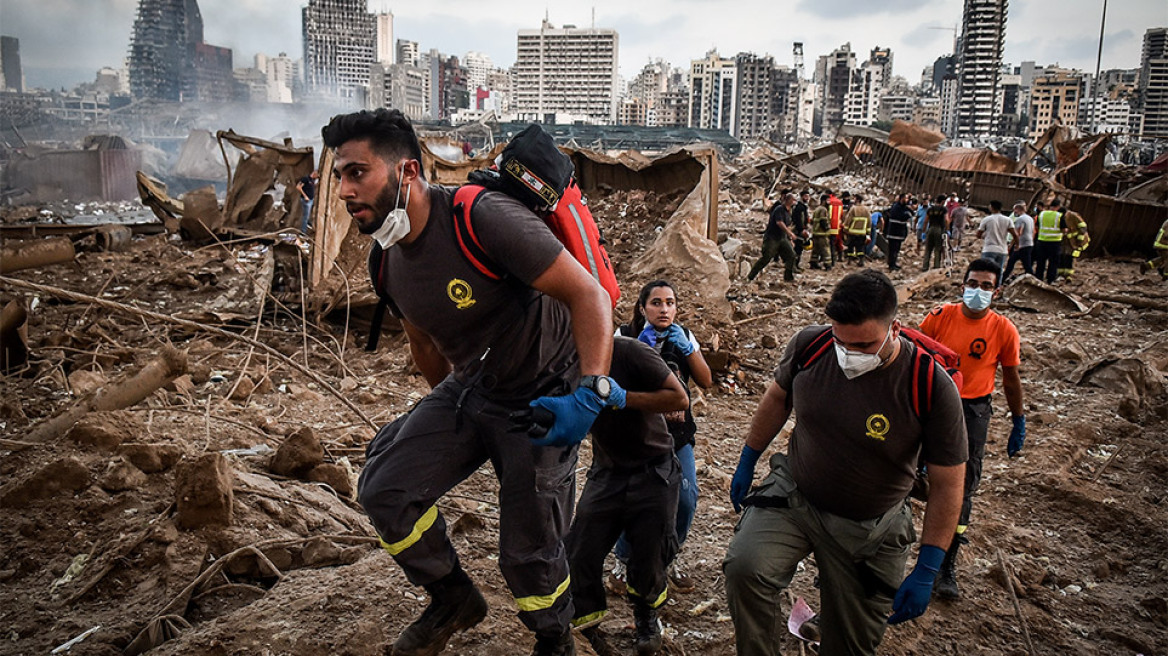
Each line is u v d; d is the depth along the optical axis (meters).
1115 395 8.38
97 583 3.68
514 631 3.47
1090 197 20.61
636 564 3.59
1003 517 5.61
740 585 3.04
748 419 7.66
